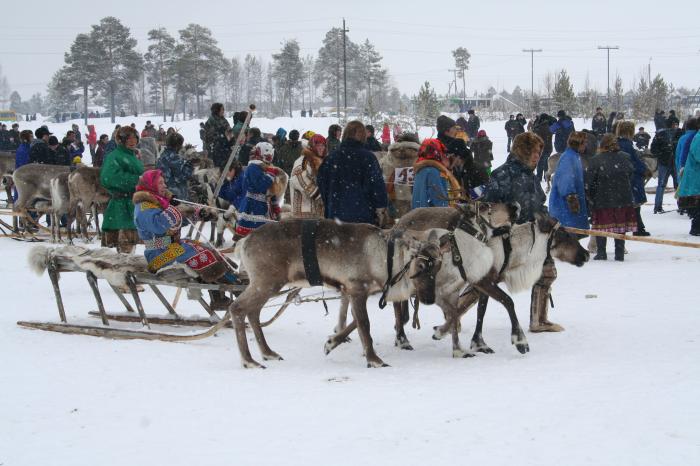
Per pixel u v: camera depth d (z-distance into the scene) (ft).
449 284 23.06
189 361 23.41
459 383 19.98
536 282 25.39
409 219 24.88
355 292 22.48
